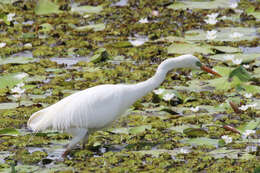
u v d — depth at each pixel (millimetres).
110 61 15578
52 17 20750
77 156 9711
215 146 9945
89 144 10258
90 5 22578
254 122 10617
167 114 11602
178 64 10711
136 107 11969
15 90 11703
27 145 10164
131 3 22469
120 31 18516
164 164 9086
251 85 12844
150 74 14195
